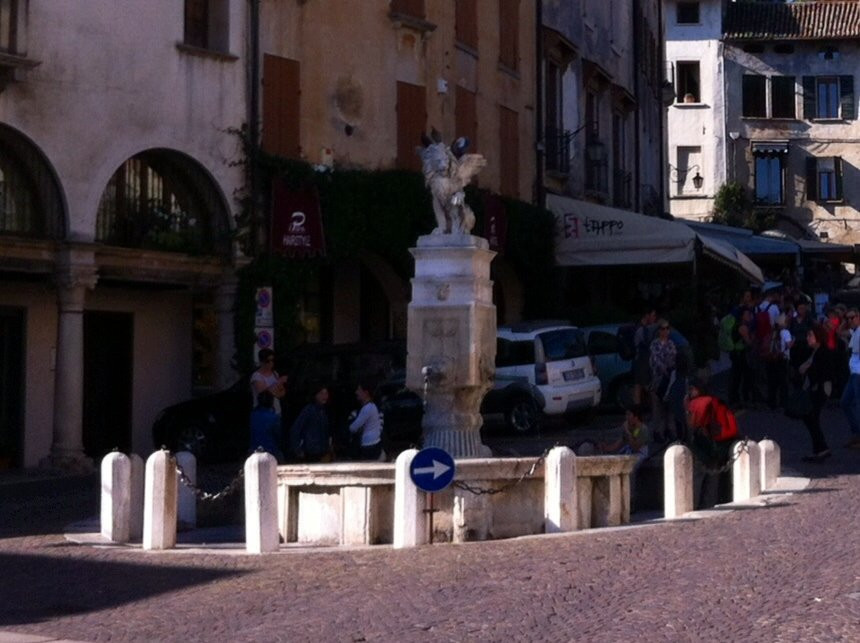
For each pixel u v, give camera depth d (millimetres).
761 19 69375
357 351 24609
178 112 25516
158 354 27219
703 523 14633
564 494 14703
